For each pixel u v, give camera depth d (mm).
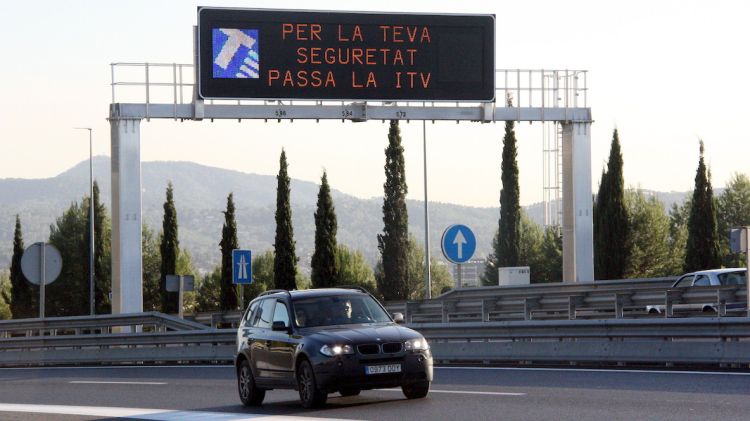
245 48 115375
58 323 111938
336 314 56406
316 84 116375
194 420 51906
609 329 72188
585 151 124938
